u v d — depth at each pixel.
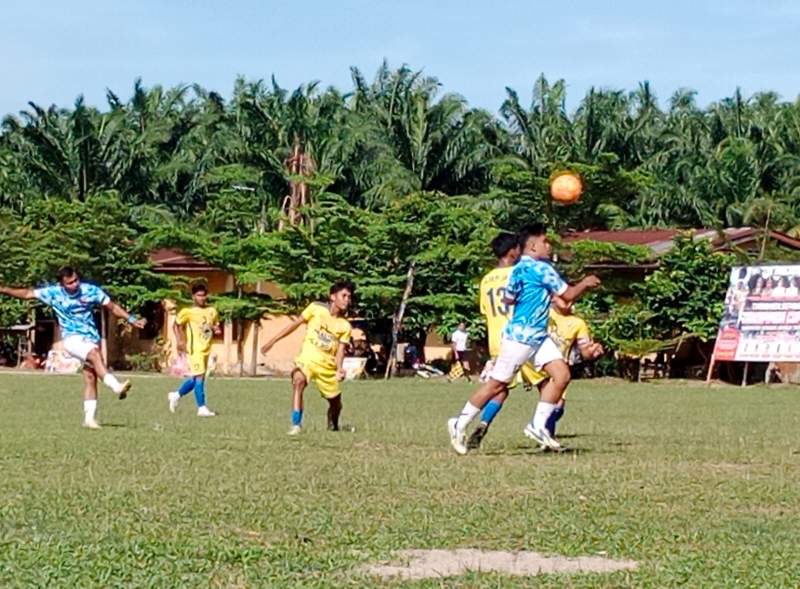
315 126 55.34
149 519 7.55
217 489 8.80
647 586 5.89
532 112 57.28
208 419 16.53
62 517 7.58
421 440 12.93
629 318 35.19
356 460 10.76
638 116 58.44
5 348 42.31
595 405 22.14
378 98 60.50
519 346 11.26
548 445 11.70
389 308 37.28
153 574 6.07
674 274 35.00
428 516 7.75
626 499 8.54
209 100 60.88
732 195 54.12
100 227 39.03
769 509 8.23
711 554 6.65
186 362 17.84
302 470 9.96
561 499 8.50
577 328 12.93
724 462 10.98
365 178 54.56
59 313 14.32
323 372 14.25
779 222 49.34
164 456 10.89
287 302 37.62
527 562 6.46
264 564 6.32
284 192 53.06
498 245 12.08
